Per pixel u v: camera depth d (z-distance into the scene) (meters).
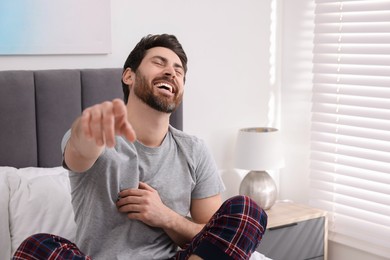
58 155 2.58
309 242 3.11
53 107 2.55
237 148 3.15
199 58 3.14
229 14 3.22
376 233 3.06
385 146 2.96
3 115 2.42
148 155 1.83
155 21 2.96
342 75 3.14
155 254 1.82
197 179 1.98
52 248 1.61
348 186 3.18
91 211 1.74
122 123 1.20
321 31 3.18
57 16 2.61
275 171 3.54
